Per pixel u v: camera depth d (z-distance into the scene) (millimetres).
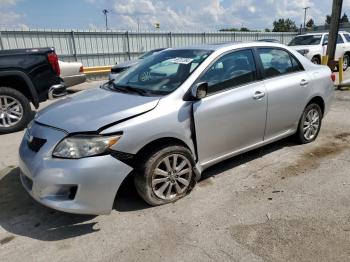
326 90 5227
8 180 4246
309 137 5230
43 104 9094
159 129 3291
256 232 3031
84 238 3039
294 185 3887
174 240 2959
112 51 18578
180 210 3428
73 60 17312
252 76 4188
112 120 3100
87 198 2967
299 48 14234
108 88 4133
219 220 3232
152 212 3402
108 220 3291
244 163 4539
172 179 3521
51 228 3211
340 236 2938
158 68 4082
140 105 3305
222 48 4027
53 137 3105
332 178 4039
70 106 3549
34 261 2762
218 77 3846
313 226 3092
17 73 6492
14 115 6617
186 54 4137
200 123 3619
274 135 4617
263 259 2682
